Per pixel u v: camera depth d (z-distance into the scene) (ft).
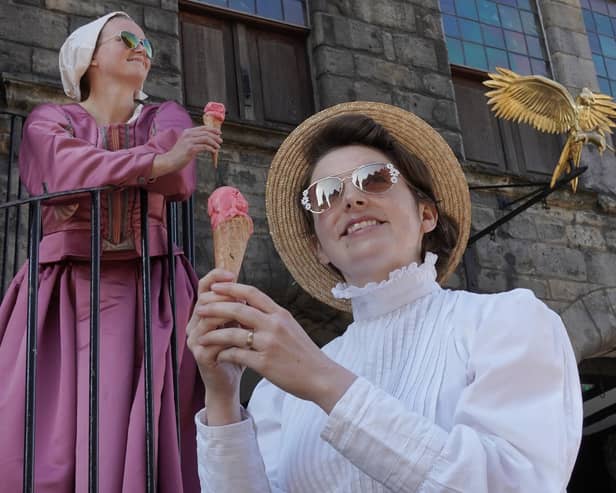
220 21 25.98
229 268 5.31
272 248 22.31
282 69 26.16
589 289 26.30
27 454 8.14
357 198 6.56
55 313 10.05
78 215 10.32
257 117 25.00
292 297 22.20
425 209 7.22
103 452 8.87
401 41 27.61
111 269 10.27
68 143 10.35
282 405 6.68
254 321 4.91
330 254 6.72
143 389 9.19
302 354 4.88
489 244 25.53
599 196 27.61
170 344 9.84
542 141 29.12
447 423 5.31
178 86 23.18
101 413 9.10
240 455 5.59
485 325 5.51
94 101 11.64
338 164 6.95
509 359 5.22
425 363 5.73
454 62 29.71
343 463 5.61
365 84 26.27
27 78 21.02
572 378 5.42
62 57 11.86
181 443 9.97
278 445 6.42
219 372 5.40
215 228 5.44
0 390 9.39
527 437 4.93
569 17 32.53
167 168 10.07
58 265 10.22
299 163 7.82
